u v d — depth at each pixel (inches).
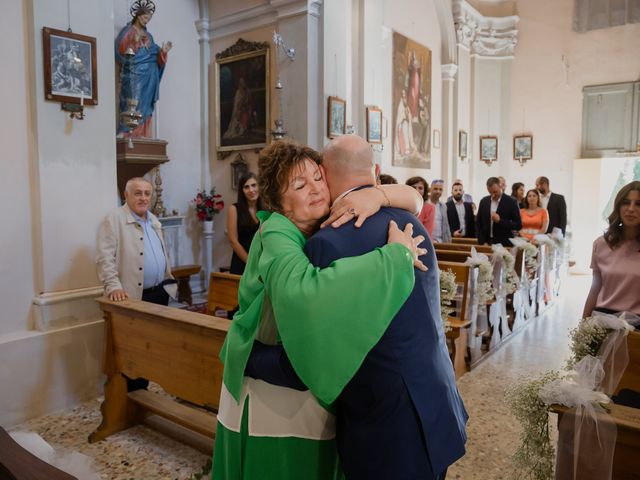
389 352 53.2
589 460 72.7
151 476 113.1
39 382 143.6
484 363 194.1
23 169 142.4
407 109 390.3
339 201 58.2
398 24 377.1
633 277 107.6
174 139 277.6
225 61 281.4
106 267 138.6
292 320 52.3
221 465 67.9
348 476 56.6
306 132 251.3
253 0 266.4
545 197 332.5
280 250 55.9
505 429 137.0
